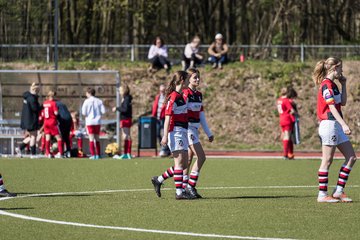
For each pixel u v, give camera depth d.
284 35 70.75
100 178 27.67
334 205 19.20
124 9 69.62
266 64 55.78
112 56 57.75
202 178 28.17
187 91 20.69
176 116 20.28
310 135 51.62
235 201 20.14
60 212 17.78
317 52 56.97
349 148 19.73
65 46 57.72
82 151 41.31
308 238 14.37
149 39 74.75
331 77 19.52
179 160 20.45
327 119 19.48
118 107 39.81
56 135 39.72
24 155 41.09
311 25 71.44
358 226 15.81
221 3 76.00
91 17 72.88
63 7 72.00
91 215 17.28
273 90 54.19
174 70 55.50
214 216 17.14
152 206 18.95
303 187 24.77
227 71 55.06
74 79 44.22
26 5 55.88
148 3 70.31
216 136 52.22
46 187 24.22
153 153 45.97
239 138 52.12
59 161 36.94
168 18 77.19
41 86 44.38
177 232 14.94
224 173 30.45
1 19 56.06
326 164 19.78
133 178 27.72
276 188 24.38
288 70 55.00
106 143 42.81
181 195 20.59
